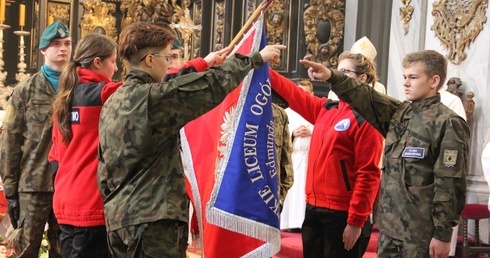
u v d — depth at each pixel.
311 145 5.52
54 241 5.66
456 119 4.48
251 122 4.54
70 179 4.54
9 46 13.11
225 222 4.46
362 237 5.40
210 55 4.61
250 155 4.51
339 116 5.35
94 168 4.50
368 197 5.13
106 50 4.70
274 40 12.72
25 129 5.62
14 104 5.62
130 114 3.82
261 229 4.46
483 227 9.94
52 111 5.13
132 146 3.81
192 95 3.84
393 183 4.61
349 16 12.95
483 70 10.27
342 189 5.28
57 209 4.62
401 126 4.68
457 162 4.41
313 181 5.40
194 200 4.75
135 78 4.02
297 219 10.66
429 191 4.49
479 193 10.03
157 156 3.90
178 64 5.83
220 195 4.48
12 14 13.09
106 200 3.97
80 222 4.48
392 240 4.59
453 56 10.87
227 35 13.20
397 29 12.17
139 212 3.79
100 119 4.02
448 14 10.98
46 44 5.70
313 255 5.48
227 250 4.68
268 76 4.66
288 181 6.19
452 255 9.09
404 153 4.57
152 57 4.06
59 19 13.21
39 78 5.68
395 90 12.19
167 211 3.79
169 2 14.00
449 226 4.40
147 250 3.77
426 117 4.56
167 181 3.88
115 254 3.98
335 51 12.87
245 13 13.14
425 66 4.61
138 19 13.67
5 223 7.86
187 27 12.67
